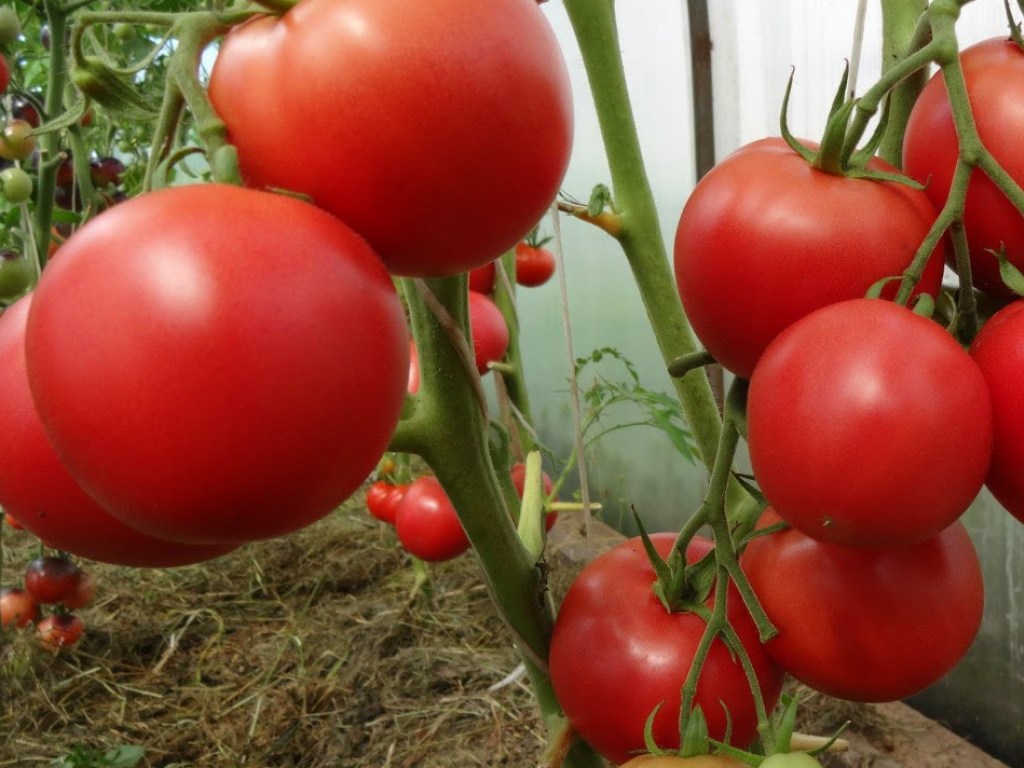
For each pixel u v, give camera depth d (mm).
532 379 1749
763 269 231
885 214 228
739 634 287
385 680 1017
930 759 763
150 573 1324
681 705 259
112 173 913
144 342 163
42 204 738
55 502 210
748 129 1045
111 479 173
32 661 1021
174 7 774
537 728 908
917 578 262
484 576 346
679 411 718
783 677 310
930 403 193
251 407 166
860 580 263
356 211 199
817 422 197
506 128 196
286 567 1339
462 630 1122
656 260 361
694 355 282
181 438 165
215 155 185
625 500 1424
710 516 277
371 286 183
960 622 266
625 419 1369
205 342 163
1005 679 846
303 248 175
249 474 171
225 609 1232
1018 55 232
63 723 974
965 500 201
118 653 1117
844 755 764
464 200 200
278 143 192
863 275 226
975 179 222
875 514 198
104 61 218
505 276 659
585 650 298
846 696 278
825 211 228
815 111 928
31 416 206
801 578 270
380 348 182
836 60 877
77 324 167
